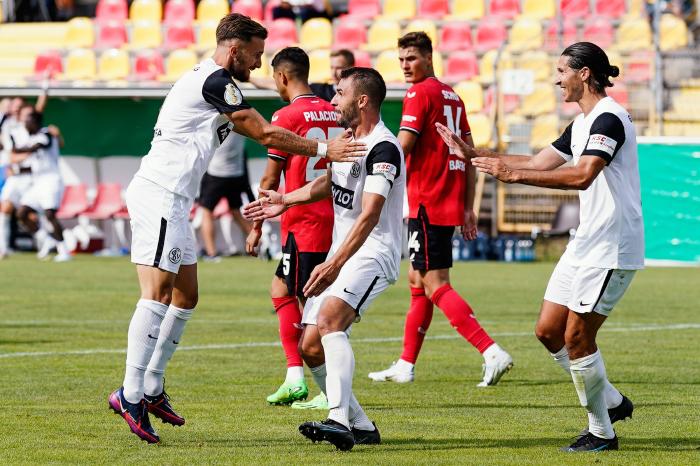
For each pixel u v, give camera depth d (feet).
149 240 67.67
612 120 63.57
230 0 324.39
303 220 84.33
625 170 64.95
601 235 64.75
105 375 96.22
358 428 67.67
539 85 267.59
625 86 264.93
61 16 349.20
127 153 267.59
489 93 270.05
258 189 86.12
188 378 95.71
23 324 134.51
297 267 84.64
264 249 236.02
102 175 269.23
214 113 68.59
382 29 292.40
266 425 74.59
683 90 266.98
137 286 183.83
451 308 93.09
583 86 65.05
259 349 114.73
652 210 236.02
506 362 92.07
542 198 257.96
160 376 71.20
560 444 68.13
